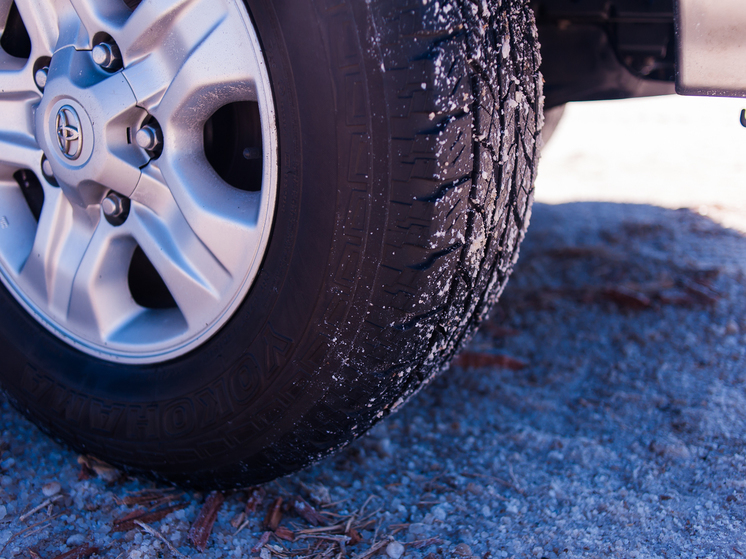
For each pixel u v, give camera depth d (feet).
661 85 4.48
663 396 4.14
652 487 3.53
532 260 5.72
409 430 4.04
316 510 3.47
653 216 6.68
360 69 2.85
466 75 2.89
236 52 3.00
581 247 5.88
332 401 3.07
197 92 3.08
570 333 4.76
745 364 4.30
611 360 4.50
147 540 3.19
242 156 3.34
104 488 3.45
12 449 3.59
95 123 3.19
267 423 3.12
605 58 4.30
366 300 2.97
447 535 3.34
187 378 3.22
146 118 3.23
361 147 2.88
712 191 7.58
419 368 3.15
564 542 3.25
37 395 3.47
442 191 2.90
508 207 3.15
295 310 3.02
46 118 3.28
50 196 3.45
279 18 2.91
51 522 3.25
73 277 3.41
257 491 3.48
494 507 3.51
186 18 3.06
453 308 3.10
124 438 3.33
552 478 3.66
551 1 4.02
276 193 3.01
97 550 3.15
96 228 3.39
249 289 3.10
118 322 3.42
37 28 3.34
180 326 3.29
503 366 4.54
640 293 5.00
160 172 3.21
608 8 3.98
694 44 3.04
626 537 3.26
